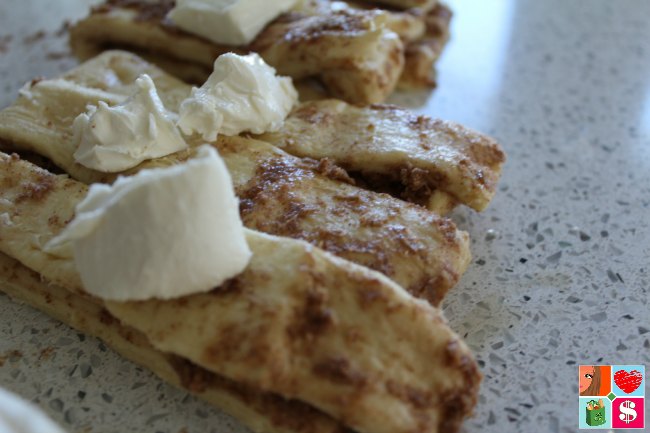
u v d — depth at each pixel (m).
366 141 0.18
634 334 0.16
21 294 0.16
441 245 0.16
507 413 0.15
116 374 0.15
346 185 0.17
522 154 0.21
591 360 0.16
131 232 0.13
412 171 0.17
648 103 0.23
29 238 0.15
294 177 0.17
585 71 0.24
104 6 0.22
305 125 0.18
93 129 0.16
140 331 0.14
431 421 0.14
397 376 0.14
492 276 0.17
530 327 0.16
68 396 0.15
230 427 0.15
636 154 0.21
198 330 0.14
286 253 0.14
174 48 0.21
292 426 0.14
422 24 0.23
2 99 0.22
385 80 0.20
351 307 0.14
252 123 0.18
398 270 0.15
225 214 0.14
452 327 0.16
